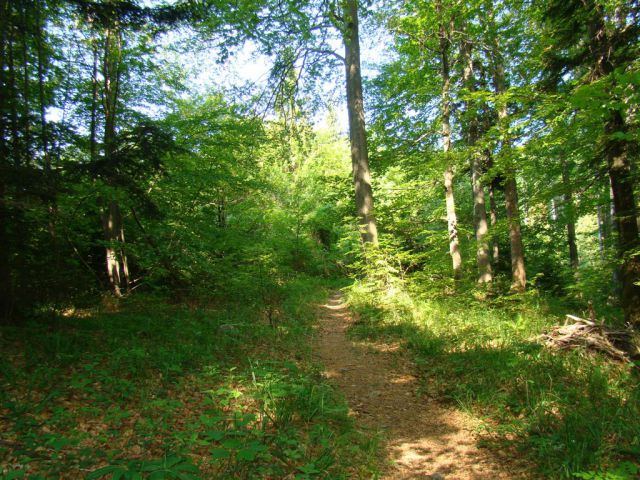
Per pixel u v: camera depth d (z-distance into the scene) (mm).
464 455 3945
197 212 13133
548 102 7414
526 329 7523
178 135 11656
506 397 4840
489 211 20344
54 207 6828
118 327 7105
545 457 3570
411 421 4797
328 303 14391
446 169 11500
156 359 5609
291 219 22891
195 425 3490
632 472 3041
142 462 2328
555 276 16281
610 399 4418
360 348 7773
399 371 6422
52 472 2729
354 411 5039
